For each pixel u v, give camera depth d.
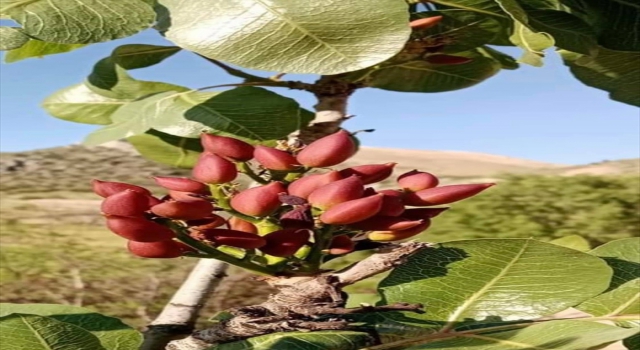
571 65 0.42
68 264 2.06
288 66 0.27
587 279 0.28
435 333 0.26
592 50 0.37
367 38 0.27
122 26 0.27
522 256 0.29
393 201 0.24
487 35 0.37
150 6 0.28
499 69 0.44
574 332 0.22
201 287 0.36
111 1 0.27
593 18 0.37
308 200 0.24
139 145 0.45
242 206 0.23
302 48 0.27
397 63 0.36
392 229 0.24
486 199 2.21
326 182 0.24
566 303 0.27
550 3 0.35
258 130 0.33
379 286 0.29
